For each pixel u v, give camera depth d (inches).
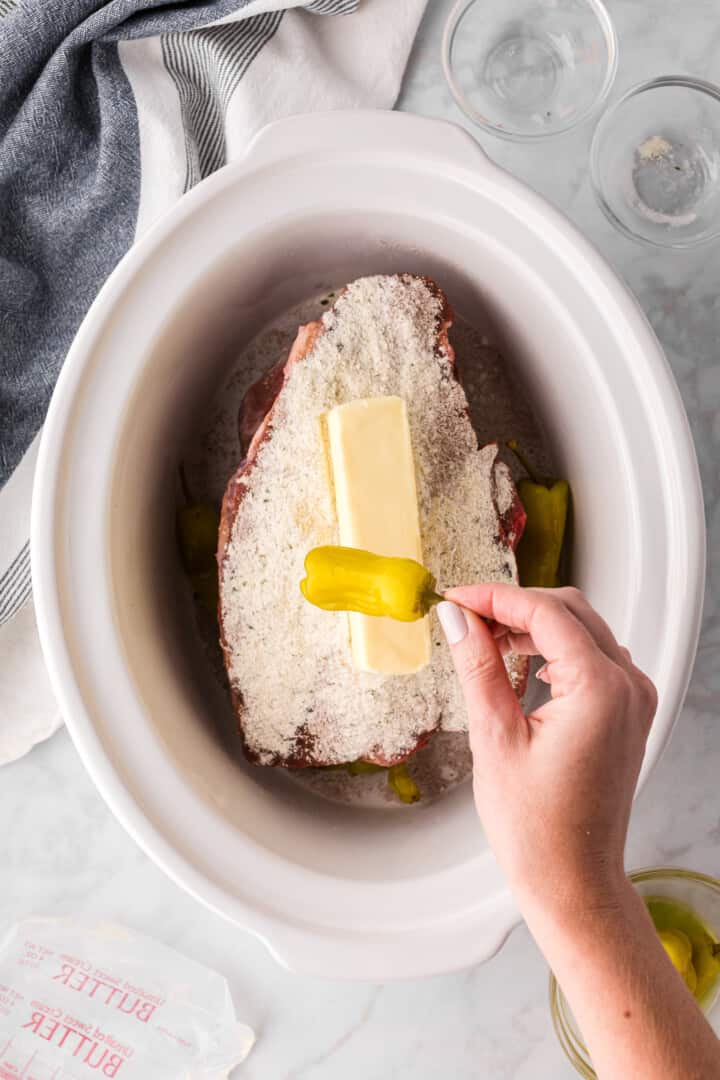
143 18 26.8
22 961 28.4
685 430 23.0
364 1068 28.2
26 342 27.8
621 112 28.4
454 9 27.8
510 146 28.5
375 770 26.3
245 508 24.7
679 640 22.8
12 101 27.2
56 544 22.7
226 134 27.8
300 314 27.4
